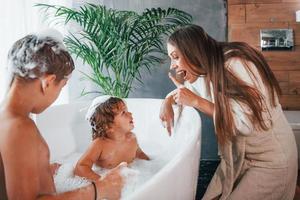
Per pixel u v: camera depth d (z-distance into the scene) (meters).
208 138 2.15
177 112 1.42
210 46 1.02
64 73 0.69
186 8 2.10
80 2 2.16
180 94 1.18
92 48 1.85
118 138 1.29
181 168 0.86
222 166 1.23
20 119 0.62
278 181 1.13
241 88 0.99
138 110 1.71
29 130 0.62
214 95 1.01
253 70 1.03
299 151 1.71
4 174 0.58
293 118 1.83
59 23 1.95
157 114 1.65
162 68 2.16
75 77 2.22
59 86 0.69
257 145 1.12
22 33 1.67
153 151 1.62
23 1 1.67
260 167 1.14
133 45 1.83
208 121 2.14
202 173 1.98
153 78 2.19
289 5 1.97
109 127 1.26
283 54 2.01
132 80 2.05
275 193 1.15
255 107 0.99
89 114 1.27
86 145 1.63
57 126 1.52
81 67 2.21
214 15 2.08
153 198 0.72
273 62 2.03
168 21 2.07
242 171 1.20
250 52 1.05
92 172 1.19
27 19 1.72
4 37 1.57
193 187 1.07
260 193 1.15
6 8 1.59
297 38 1.99
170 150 1.52
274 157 1.11
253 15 2.02
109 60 1.82
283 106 2.06
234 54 1.03
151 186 0.72
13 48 0.65
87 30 1.79
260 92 1.02
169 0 2.11
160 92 2.20
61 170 1.21
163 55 2.12
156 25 1.84
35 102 0.66
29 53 0.63
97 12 1.76
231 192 1.19
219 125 1.03
